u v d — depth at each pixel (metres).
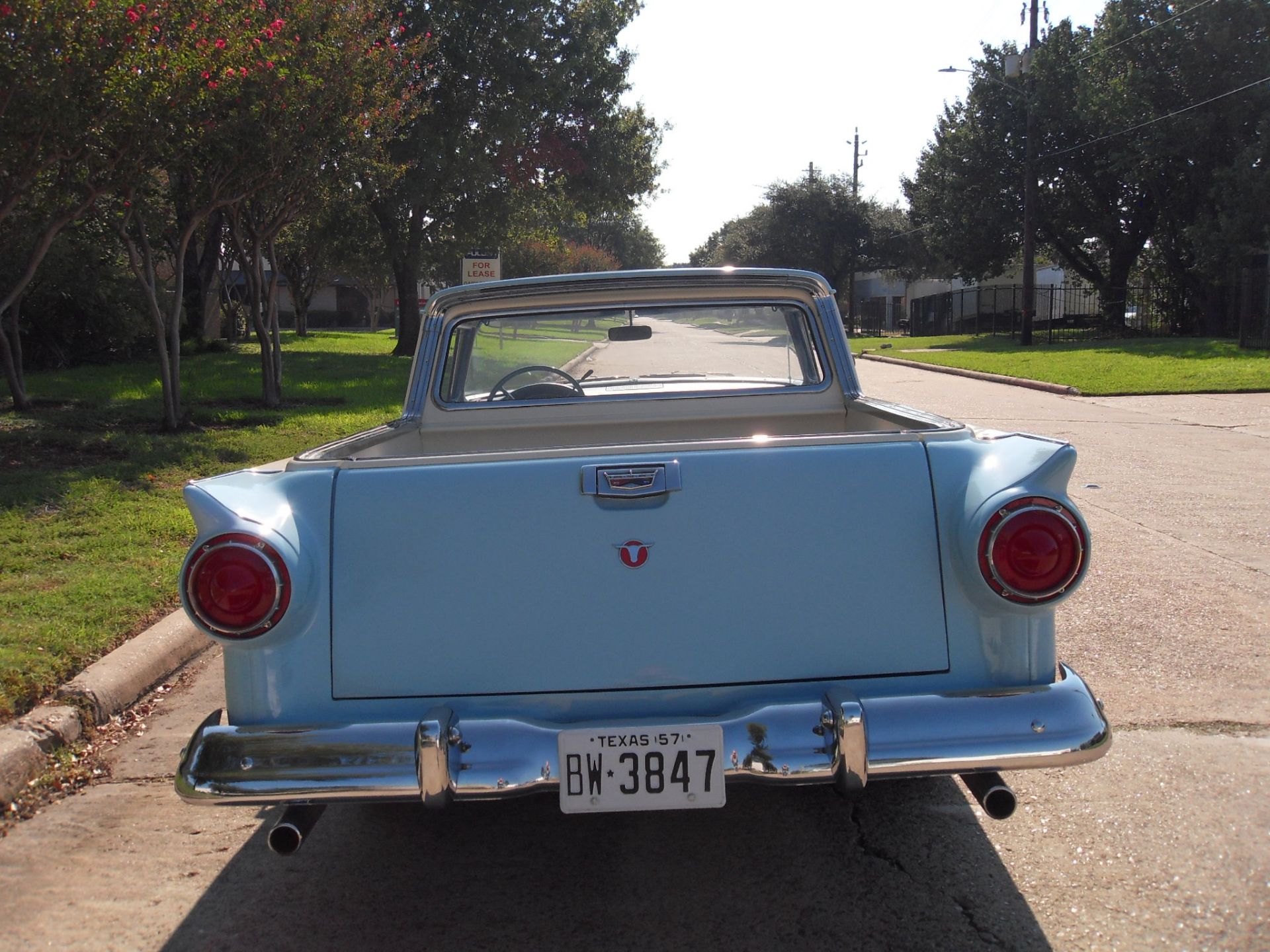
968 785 2.80
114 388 14.71
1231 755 3.78
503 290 4.21
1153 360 21.47
